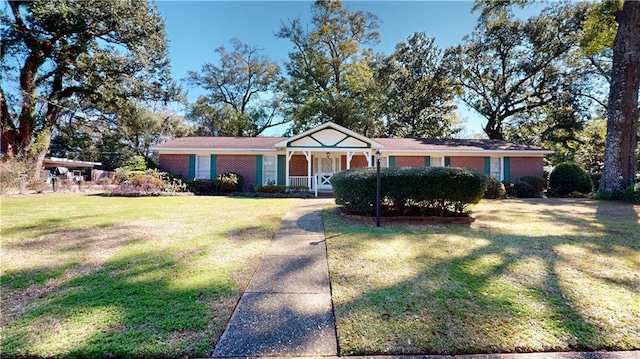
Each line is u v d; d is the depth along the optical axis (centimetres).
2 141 1642
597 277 346
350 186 725
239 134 3045
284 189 1497
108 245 478
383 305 280
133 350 212
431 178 688
